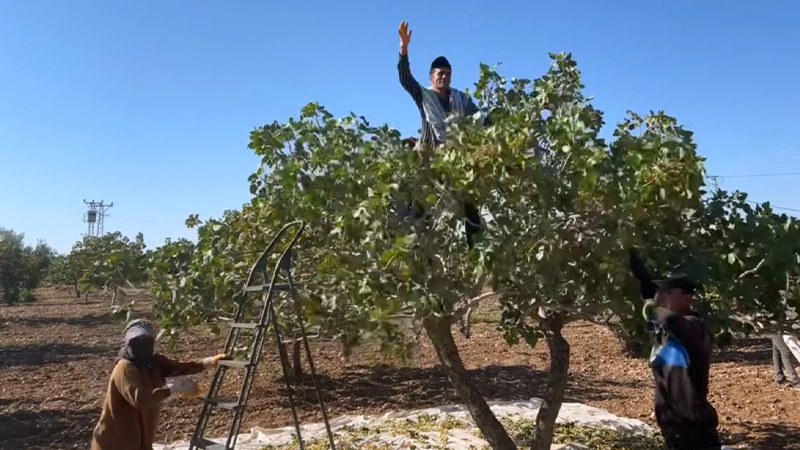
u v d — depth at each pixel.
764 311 4.65
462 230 4.23
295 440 7.64
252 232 6.16
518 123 3.94
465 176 3.83
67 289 42.25
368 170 4.37
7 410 9.63
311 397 10.20
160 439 8.11
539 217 3.88
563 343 5.86
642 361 12.98
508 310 6.20
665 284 4.08
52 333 19.20
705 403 4.11
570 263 4.18
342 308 4.64
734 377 11.32
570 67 5.18
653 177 3.74
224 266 5.95
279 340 5.29
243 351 7.50
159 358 5.33
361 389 10.71
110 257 5.85
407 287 4.02
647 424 8.26
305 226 5.25
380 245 4.18
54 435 8.52
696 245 4.45
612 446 7.09
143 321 5.05
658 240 4.29
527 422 8.09
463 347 14.84
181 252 6.12
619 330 5.54
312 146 5.00
